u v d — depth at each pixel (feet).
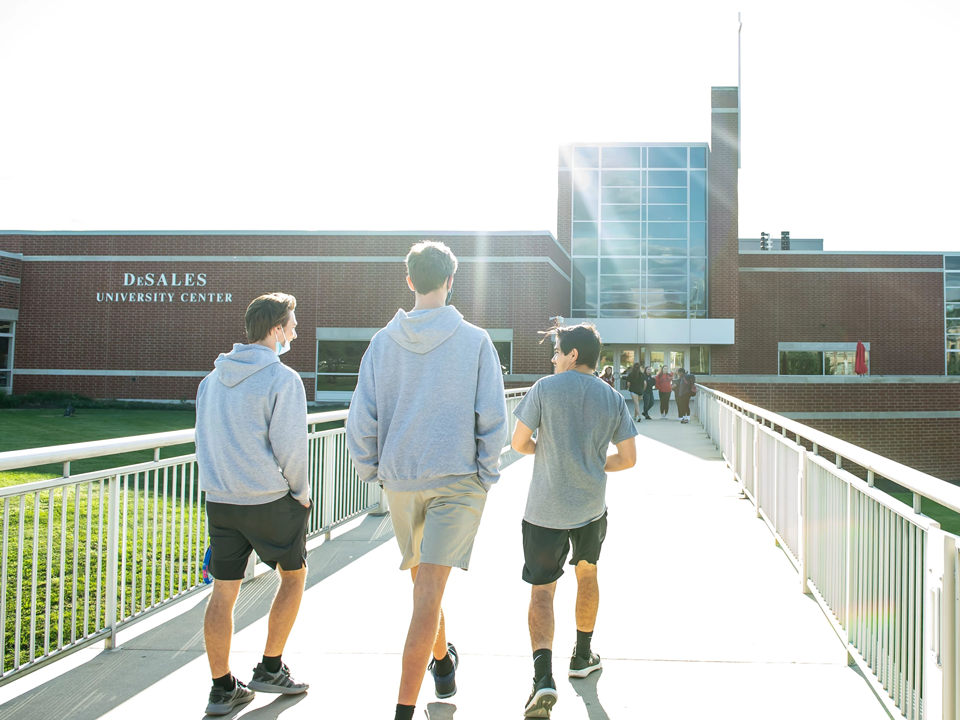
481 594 15.08
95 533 19.30
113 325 80.79
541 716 9.58
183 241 80.89
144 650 11.98
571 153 100.53
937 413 60.49
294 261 80.23
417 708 9.96
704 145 99.19
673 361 96.89
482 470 8.77
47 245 81.61
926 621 8.22
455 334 8.86
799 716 9.82
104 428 54.85
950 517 49.47
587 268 99.45
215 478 9.42
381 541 19.45
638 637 12.68
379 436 8.97
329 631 12.85
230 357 9.68
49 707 9.93
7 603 14.69
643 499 25.58
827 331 107.96
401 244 79.25
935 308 107.55
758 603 14.52
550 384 10.32
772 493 20.43
